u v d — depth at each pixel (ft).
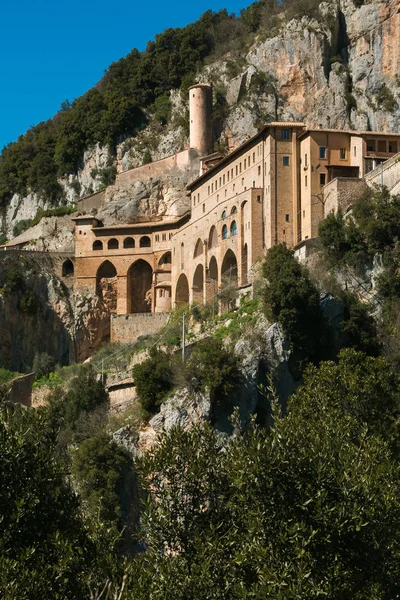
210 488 188.34
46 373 531.50
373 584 176.24
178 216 610.65
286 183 456.04
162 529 183.52
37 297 584.40
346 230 392.27
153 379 369.50
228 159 502.79
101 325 587.68
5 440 184.55
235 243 478.59
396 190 407.44
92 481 326.24
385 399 272.51
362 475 185.06
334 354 367.25
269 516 177.47
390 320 369.09
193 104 654.53
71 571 173.37
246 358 358.23
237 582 172.04
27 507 179.11
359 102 647.15
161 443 194.49
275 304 370.53
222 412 348.79
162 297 573.74
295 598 165.07
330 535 175.73
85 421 376.27
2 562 164.55
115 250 592.60
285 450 183.01
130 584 175.52
